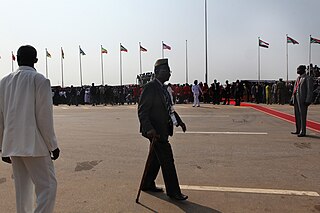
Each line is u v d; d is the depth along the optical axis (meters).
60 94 30.55
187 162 6.16
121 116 15.92
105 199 4.29
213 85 23.36
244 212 3.80
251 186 4.73
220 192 4.50
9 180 5.23
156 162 4.53
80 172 5.61
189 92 26.12
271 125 11.36
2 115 3.09
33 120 2.96
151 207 4.00
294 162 6.08
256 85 24.78
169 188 4.22
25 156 2.91
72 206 4.04
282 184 4.80
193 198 4.29
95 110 20.59
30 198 3.24
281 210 3.84
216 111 17.34
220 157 6.54
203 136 9.09
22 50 3.08
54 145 3.07
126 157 6.69
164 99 4.24
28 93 2.95
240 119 13.35
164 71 4.31
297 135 9.00
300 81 8.77
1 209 3.98
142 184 4.20
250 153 6.86
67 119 14.73
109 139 8.89
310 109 17.84
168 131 4.33
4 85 3.08
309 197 4.26
